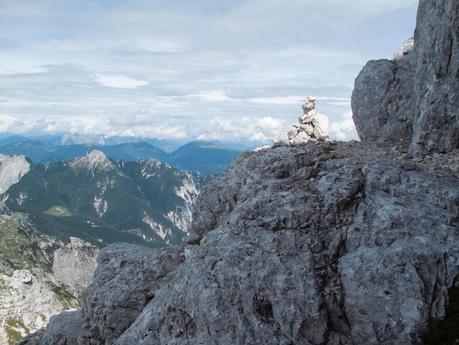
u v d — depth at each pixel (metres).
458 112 32.41
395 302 23.11
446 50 32.88
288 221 27.36
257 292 25.31
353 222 26.78
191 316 26.88
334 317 24.28
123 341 30.41
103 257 45.78
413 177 27.55
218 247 28.02
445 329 22.00
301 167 35.59
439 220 25.06
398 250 24.03
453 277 23.23
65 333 46.00
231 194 37.81
